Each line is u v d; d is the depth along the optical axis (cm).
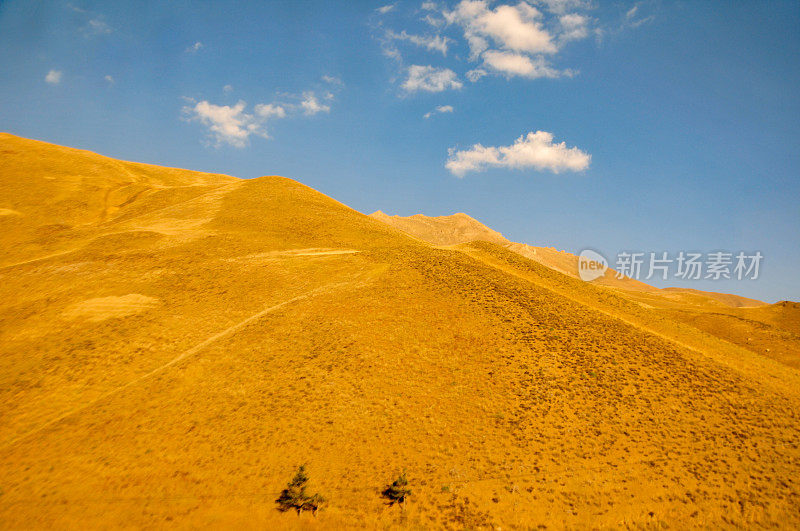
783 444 2653
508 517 2070
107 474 2494
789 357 6456
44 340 4078
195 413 3008
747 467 2427
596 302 5372
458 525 2027
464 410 2964
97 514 2191
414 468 2459
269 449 2641
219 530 2039
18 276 5562
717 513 2058
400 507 2148
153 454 2645
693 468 2427
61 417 3083
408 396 3111
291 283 5344
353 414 2925
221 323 4434
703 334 5169
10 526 2127
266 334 3969
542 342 3744
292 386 3222
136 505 2247
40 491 2377
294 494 2127
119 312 4566
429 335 3856
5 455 2694
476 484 2312
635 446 2631
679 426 2831
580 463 2478
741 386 3394
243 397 3141
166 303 4822
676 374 3466
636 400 3083
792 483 2278
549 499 2197
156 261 5938
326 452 2611
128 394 3262
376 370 3378
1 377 3531
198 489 2353
